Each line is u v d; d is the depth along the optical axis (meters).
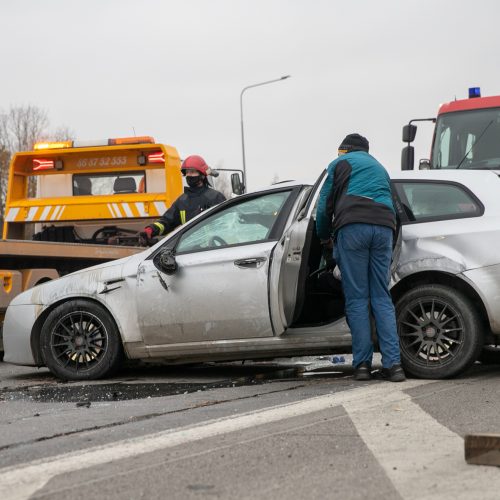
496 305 7.09
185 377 8.33
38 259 10.18
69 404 6.70
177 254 8.05
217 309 7.76
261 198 7.96
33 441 5.12
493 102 14.74
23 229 13.85
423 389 6.68
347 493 3.76
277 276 7.51
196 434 5.09
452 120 14.87
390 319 7.22
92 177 13.62
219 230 7.98
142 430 5.34
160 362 8.20
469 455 4.17
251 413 5.78
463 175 7.59
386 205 7.23
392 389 6.72
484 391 6.50
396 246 7.40
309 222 7.50
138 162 13.34
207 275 7.81
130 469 4.29
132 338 8.12
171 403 6.49
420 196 7.59
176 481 4.03
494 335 7.39
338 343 7.53
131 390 7.46
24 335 8.54
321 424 5.27
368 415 5.53
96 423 5.67
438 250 7.29
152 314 8.02
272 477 4.05
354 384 7.14
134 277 8.11
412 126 15.27
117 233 13.46
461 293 7.22
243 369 8.91
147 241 10.16
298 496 3.73
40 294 8.52
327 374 8.10
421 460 4.28
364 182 7.25
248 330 7.69
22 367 9.86
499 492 3.71
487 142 14.59
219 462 4.37
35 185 13.80
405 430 5.00
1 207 39.84
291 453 4.52
